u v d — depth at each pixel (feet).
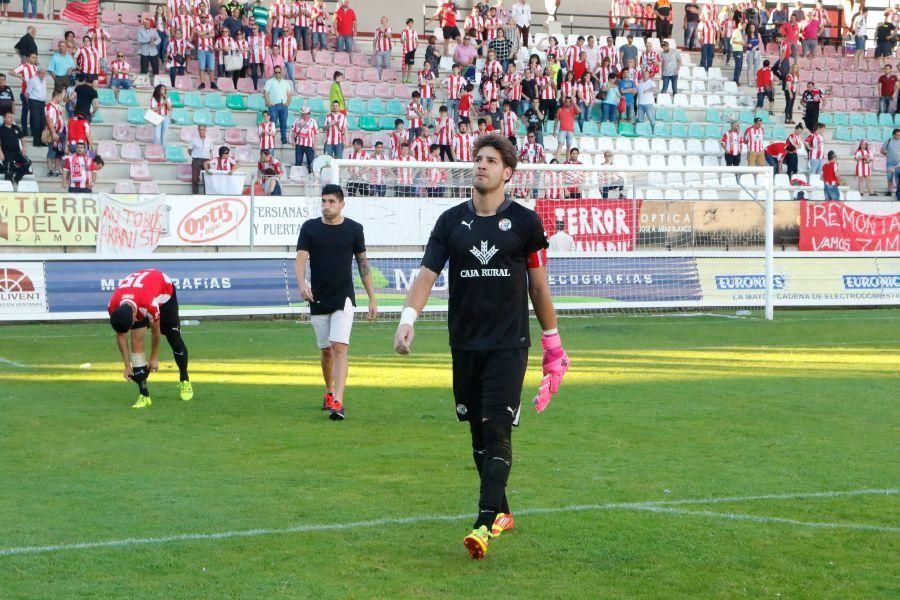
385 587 17.11
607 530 20.48
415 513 21.62
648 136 104.88
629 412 34.22
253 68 96.58
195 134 90.48
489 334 19.08
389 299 68.08
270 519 21.12
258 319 67.05
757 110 111.86
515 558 18.71
